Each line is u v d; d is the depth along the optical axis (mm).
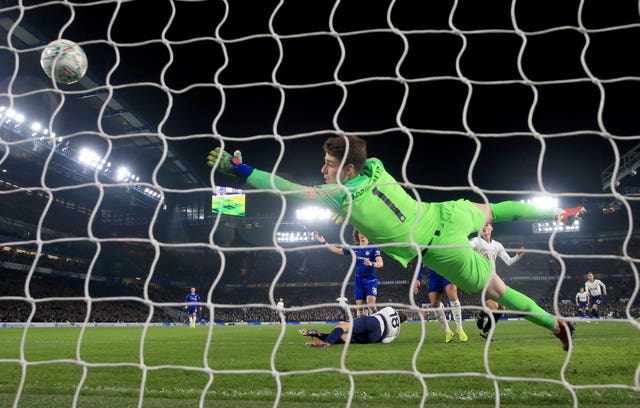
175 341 8992
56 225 37375
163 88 2902
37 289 31453
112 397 3240
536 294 39281
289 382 3627
